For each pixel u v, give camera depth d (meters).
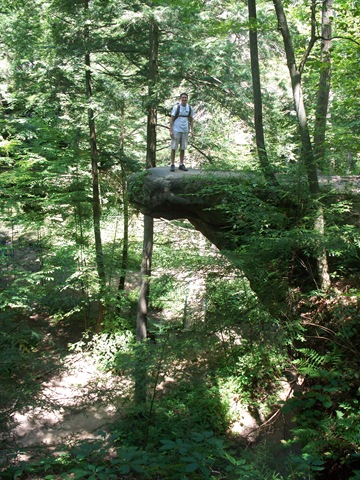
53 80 12.86
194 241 12.08
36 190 13.53
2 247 10.41
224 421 8.07
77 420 8.41
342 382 5.13
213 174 7.91
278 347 6.59
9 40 15.67
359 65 8.12
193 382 7.81
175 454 4.14
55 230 13.72
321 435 4.63
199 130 12.61
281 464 5.20
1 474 4.05
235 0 12.37
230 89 11.80
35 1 15.42
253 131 11.83
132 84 12.76
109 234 16.22
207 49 11.09
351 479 3.36
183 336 7.21
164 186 7.96
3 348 5.32
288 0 7.35
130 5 10.93
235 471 3.00
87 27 11.73
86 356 10.89
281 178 7.10
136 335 11.75
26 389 4.79
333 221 6.64
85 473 3.30
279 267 6.52
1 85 15.90
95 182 13.33
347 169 9.24
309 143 6.58
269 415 8.41
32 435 7.80
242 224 6.92
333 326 6.01
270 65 13.91
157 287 7.50
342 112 10.13
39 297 10.36
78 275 12.44
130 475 3.99
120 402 7.29
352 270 6.72
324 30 8.15
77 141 12.88
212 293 6.81
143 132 16.31
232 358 8.16
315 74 11.02
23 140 14.58
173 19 10.61
